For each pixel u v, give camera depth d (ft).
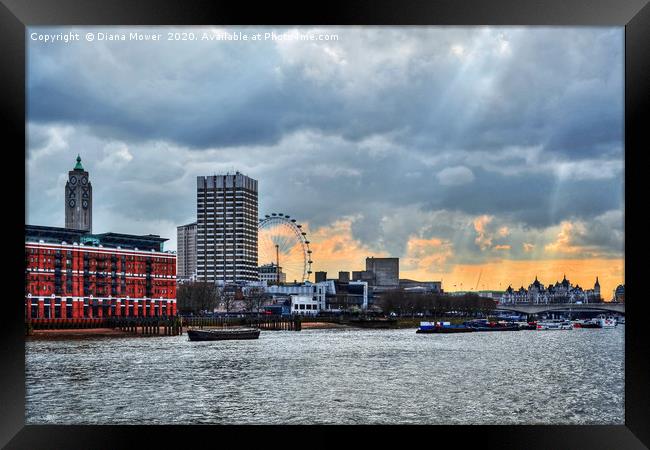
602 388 207.92
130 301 504.02
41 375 227.20
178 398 182.19
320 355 301.43
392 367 253.24
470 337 466.29
